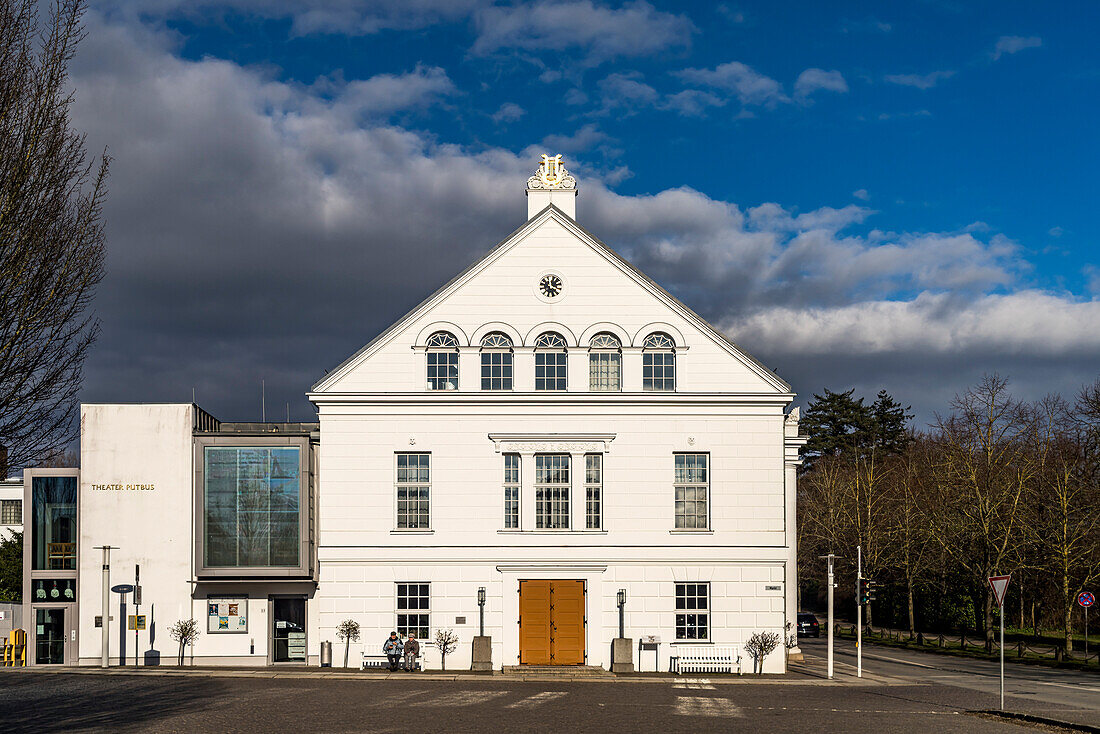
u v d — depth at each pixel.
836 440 111.06
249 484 40.19
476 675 36.62
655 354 40.12
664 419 39.62
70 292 21.08
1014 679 39.72
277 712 24.94
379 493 39.16
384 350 39.75
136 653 39.91
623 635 38.66
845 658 50.25
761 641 38.34
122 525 40.50
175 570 40.31
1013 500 54.56
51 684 32.03
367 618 38.69
